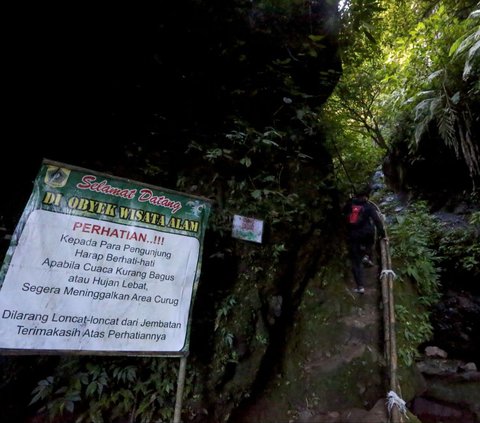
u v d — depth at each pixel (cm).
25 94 272
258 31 405
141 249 229
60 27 263
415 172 743
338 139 641
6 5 227
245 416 304
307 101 508
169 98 378
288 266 392
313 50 437
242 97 431
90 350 202
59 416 235
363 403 303
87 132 323
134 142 349
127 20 300
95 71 309
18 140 280
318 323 378
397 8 695
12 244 188
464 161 612
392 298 385
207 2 344
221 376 295
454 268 532
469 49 495
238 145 401
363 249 500
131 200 231
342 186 613
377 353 346
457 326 477
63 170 210
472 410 336
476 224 543
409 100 608
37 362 246
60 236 203
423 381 360
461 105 541
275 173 426
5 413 224
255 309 334
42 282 194
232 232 351
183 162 369
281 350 358
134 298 221
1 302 181
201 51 374
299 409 306
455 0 652
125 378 258
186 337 237
